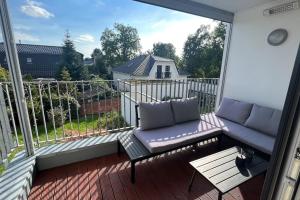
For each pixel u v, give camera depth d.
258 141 2.32
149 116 2.51
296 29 2.54
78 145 2.38
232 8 3.15
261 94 3.08
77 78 16.59
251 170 1.67
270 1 2.81
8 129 2.00
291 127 0.57
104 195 1.82
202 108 4.05
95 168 2.25
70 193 1.83
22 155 2.11
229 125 2.84
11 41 1.76
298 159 0.57
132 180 1.99
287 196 0.63
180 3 2.78
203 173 1.63
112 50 20.23
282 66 2.74
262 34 2.97
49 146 2.33
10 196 1.54
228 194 1.88
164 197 1.83
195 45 14.52
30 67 14.59
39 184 1.94
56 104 4.37
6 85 1.98
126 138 2.40
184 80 3.79
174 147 2.18
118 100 3.29
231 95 3.63
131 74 14.91
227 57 3.63
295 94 0.54
